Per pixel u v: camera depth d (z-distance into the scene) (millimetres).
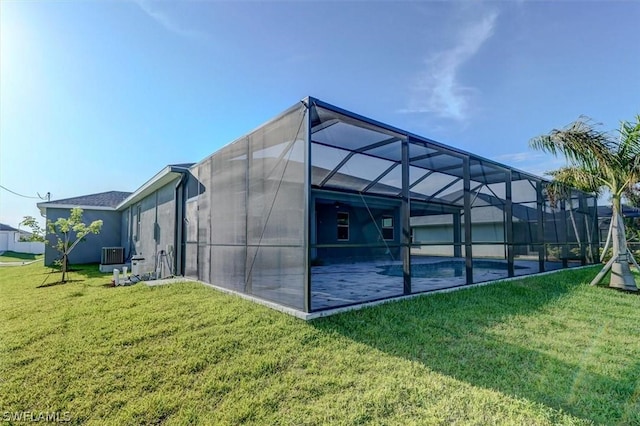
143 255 11609
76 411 2377
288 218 4492
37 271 11016
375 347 3297
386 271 9906
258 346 3318
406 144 5562
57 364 3059
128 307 4805
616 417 2242
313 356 3105
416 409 2293
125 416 2299
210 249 6754
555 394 2504
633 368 2957
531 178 8648
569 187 9414
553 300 5469
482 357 3131
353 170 9008
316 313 4047
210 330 3758
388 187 11633
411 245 5426
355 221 14102
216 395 2531
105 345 3441
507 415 2223
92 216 15086
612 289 6562
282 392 2537
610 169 6801
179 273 8234
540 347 3410
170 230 8938
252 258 5301
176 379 2771
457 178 10070
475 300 5176
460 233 16469
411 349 3270
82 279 8531
